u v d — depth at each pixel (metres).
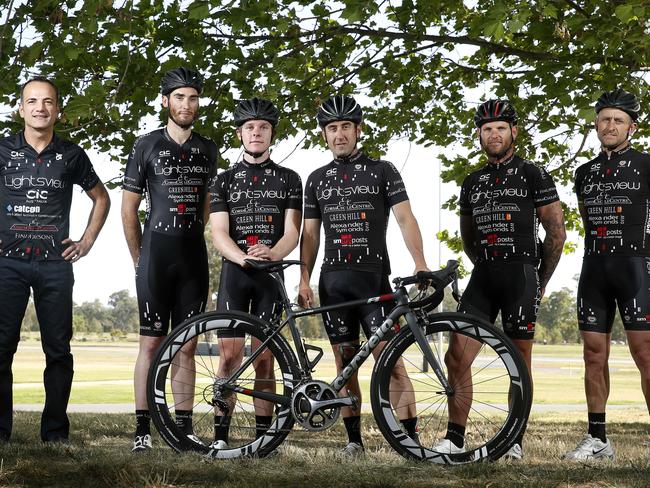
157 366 4.09
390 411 3.99
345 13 5.32
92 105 5.67
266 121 4.42
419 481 3.39
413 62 8.50
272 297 4.32
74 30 5.75
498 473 3.62
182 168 4.38
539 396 18.50
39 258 4.44
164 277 4.34
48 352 4.54
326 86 8.11
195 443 4.07
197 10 5.42
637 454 4.79
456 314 4.04
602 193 4.55
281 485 3.33
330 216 4.39
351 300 4.31
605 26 5.78
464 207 4.69
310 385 3.95
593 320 4.54
